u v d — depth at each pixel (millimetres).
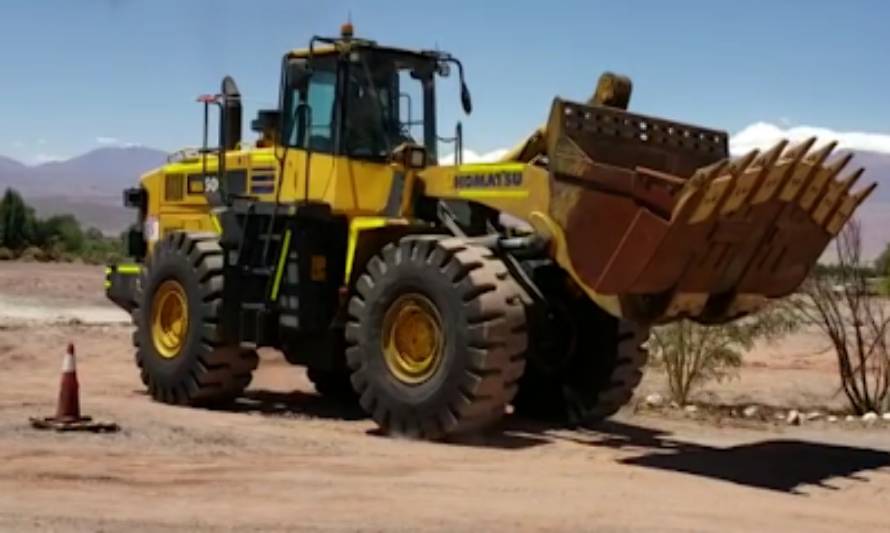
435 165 13164
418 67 13211
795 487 9484
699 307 10461
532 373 12828
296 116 12992
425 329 11133
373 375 11398
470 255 10828
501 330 10609
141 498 7980
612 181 10352
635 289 10164
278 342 13102
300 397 14898
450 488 8688
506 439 11406
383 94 12906
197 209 14742
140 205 15938
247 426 11609
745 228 10047
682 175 11328
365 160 12656
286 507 7871
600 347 12438
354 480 8859
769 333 16359
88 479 8516
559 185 10766
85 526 7141
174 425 11148
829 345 22281
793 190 9797
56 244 58469
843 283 15359
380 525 7457
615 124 11039
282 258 12828
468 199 11781
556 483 9055
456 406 10719
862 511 8672
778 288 10805
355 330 11617
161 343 13922
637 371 12531
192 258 13445
